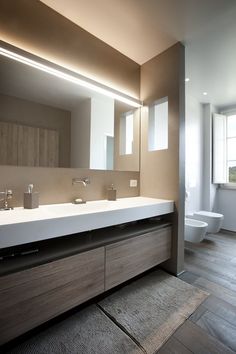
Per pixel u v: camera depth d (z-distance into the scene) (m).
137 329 1.33
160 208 1.88
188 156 3.51
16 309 1.06
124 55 2.28
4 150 1.49
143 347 1.20
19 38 1.52
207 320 1.42
